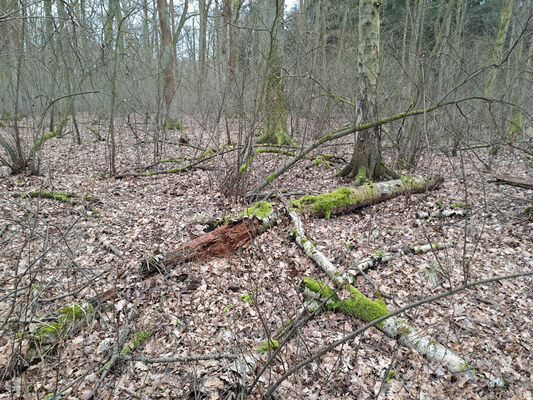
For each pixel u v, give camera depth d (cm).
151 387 281
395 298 390
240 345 325
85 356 307
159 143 1141
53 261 426
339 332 345
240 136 639
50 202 600
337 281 383
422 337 323
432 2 1623
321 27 1216
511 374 290
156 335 340
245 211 533
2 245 387
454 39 1095
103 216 565
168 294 396
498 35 930
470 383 284
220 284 417
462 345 322
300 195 659
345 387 285
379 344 330
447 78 889
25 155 776
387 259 457
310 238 512
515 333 331
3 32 738
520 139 848
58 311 337
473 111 899
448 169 818
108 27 829
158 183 760
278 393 276
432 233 524
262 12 919
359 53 681
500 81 1018
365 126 517
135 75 1118
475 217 558
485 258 452
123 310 365
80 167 877
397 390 282
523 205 589
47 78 1014
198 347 325
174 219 565
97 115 1536
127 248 473
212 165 866
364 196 614
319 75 1032
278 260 468
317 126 1009
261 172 800
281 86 935
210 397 271
